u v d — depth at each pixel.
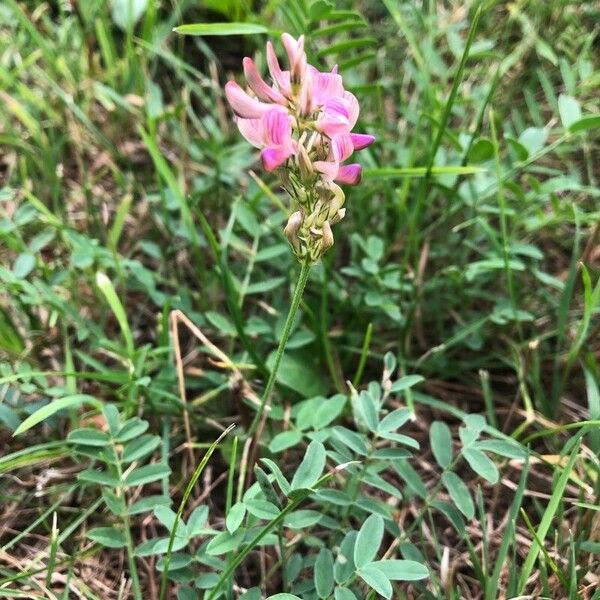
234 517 0.15
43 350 0.25
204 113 0.34
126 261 0.25
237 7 0.33
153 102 0.29
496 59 0.33
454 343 0.25
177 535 0.17
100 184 0.31
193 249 0.27
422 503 0.22
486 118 0.31
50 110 0.30
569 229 0.29
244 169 0.30
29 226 0.27
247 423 0.22
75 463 0.22
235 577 0.20
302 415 0.20
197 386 0.23
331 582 0.16
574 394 0.25
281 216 0.25
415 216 0.24
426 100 0.29
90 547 0.20
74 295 0.25
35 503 0.21
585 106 0.31
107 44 0.32
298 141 0.15
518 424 0.24
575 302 0.27
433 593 0.19
